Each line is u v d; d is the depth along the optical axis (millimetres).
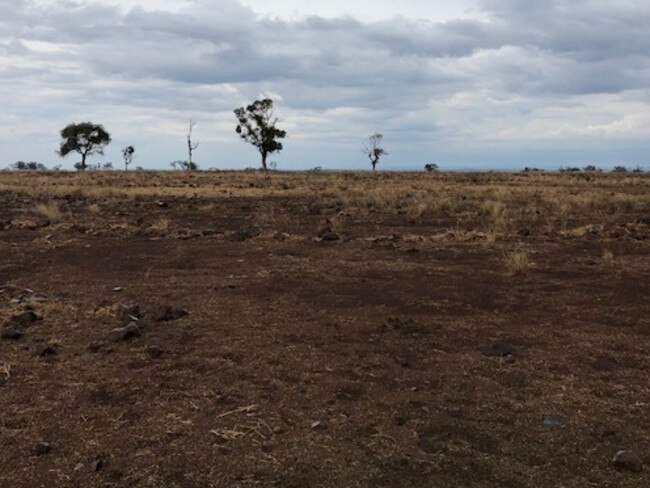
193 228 13312
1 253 9852
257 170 72125
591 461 3377
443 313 6324
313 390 4305
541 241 11195
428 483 3150
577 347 5266
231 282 7707
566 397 4215
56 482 3164
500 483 3158
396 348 5227
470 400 4168
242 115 79375
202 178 39500
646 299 6828
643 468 3295
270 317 6117
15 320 5836
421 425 3787
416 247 10391
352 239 11398
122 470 3266
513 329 5773
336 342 5367
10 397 4176
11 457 3408
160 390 4293
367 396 4227
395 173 57312
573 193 24031
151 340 5371
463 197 21656
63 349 5141
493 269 8578
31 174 49938
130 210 17156
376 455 3424
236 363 4828
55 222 13945
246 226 13703
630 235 11773
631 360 4953
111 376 4543
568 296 6996
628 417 3914
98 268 8742
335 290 7270
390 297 6949
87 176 43500
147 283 7703
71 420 3842
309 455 3418
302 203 19469
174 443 3547
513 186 30594
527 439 3623
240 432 3678
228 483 3141
